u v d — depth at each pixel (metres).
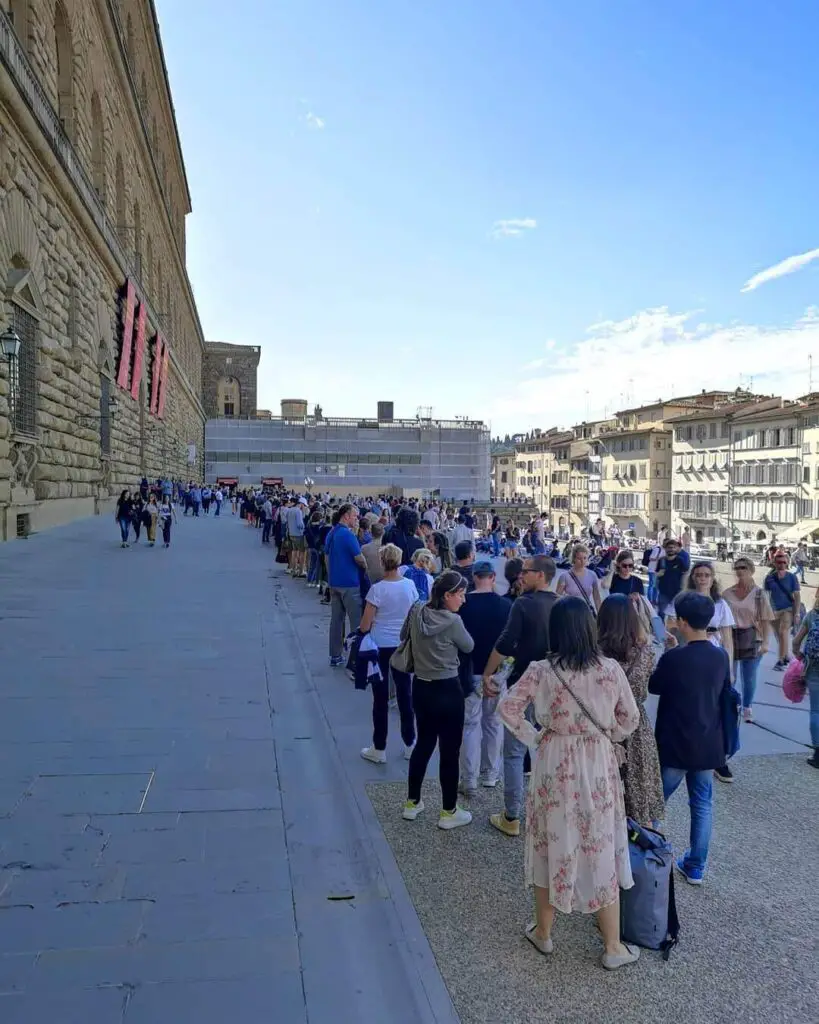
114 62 31.61
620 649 4.32
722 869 4.82
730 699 4.64
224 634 10.50
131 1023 3.08
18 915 3.78
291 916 3.90
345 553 9.07
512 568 7.09
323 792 5.48
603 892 3.65
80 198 23.34
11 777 5.41
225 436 88.25
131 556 19.42
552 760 3.78
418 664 5.18
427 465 91.19
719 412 65.50
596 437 83.62
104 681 7.91
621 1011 3.39
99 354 28.95
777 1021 3.36
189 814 4.96
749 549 51.12
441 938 3.88
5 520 18.64
